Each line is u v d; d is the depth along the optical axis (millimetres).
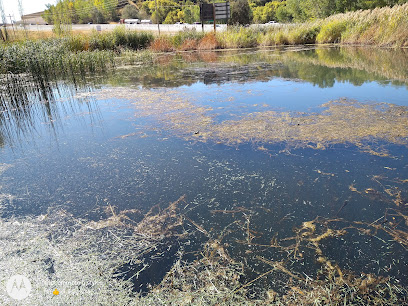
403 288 1202
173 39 13617
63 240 1570
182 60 9672
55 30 14289
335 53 9008
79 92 5176
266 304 1146
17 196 2020
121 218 1740
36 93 5191
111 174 2264
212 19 15484
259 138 2783
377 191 1882
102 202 1909
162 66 8352
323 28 12672
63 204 1906
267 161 2344
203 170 2258
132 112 3842
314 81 5168
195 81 5789
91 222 1714
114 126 3350
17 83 5938
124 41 12586
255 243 1490
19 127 3469
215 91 4801
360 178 2035
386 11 10297
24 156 2664
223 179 2115
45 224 1711
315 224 1609
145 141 2877
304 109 3562
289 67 6914
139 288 1250
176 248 1482
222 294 1203
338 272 1293
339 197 1839
